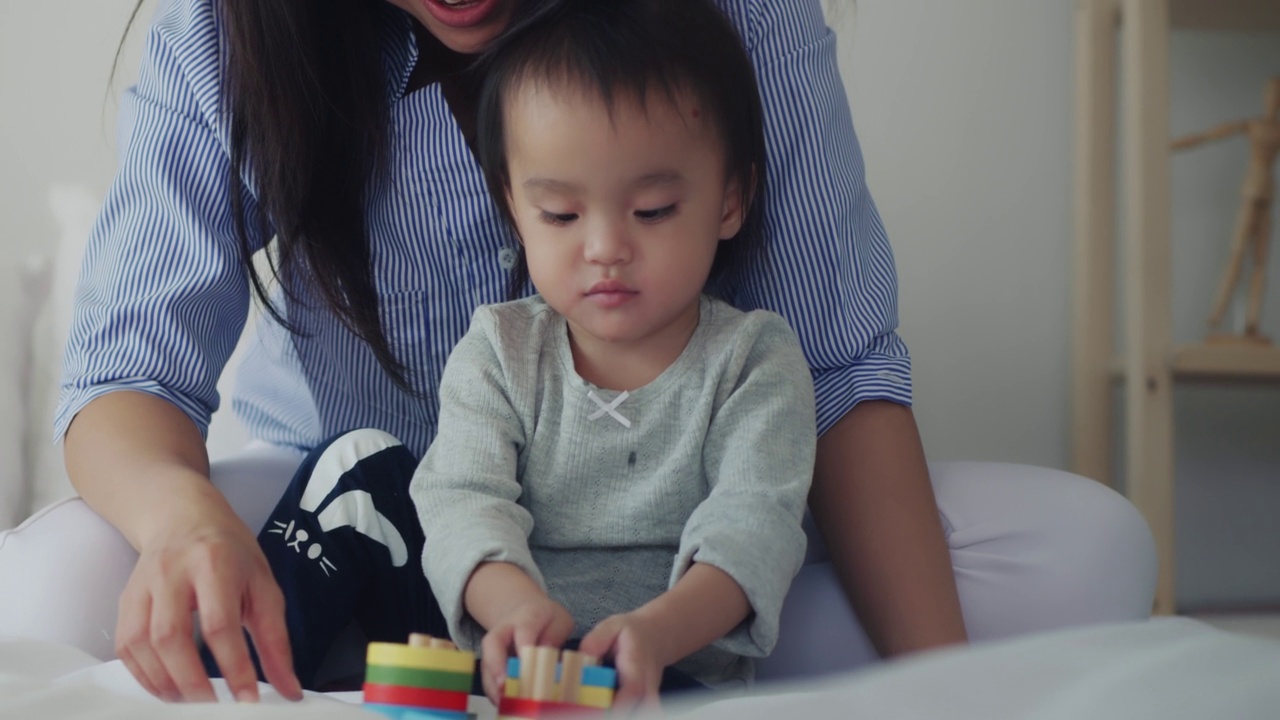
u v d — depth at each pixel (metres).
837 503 0.97
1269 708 0.47
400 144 1.04
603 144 0.83
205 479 0.85
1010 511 1.00
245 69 0.99
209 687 0.70
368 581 0.96
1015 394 1.87
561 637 0.69
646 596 0.87
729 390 0.88
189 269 1.05
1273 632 1.63
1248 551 1.91
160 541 0.76
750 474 0.83
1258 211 1.83
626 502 0.87
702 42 0.88
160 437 0.94
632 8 0.87
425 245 1.07
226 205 1.07
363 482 0.96
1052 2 1.86
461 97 1.05
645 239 0.84
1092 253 1.82
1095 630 0.59
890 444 0.98
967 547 0.99
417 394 1.12
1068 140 1.87
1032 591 0.96
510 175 0.89
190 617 0.71
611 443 0.88
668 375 0.88
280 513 0.96
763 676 0.98
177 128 1.07
